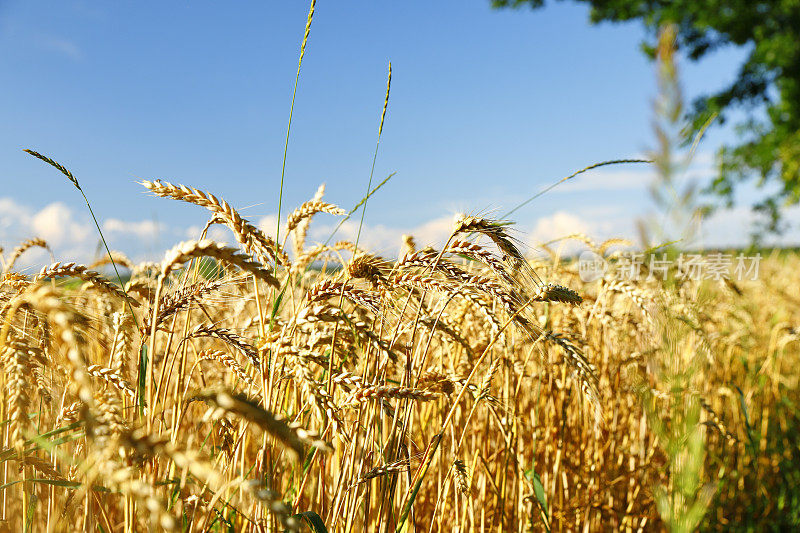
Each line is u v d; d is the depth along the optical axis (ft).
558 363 12.69
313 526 6.82
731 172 70.44
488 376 9.04
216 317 11.36
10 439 6.12
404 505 8.52
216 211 7.40
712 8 68.85
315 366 8.55
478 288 7.75
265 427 4.80
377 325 8.73
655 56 4.37
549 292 7.55
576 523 12.81
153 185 7.36
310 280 10.35
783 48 65.21
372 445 8.43
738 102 74.43
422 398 6.90
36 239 10.85
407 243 9.26
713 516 14.70
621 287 10.69
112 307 9.05
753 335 22.81
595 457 13.35
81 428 6.71
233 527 7.34
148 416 6.35
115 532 7.85
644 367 12.83
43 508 8.11
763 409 19.38
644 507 13.62
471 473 10.25
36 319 6.75
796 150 66.23
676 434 5.68
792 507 16.47
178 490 6.33
